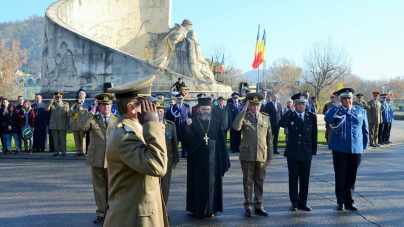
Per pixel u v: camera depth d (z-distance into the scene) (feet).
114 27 82.89
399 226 20.38
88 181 31.09
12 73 196.24
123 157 9.82
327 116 24.95
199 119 22.80
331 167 38.06
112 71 67.77
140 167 9.63
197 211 21.66
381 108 59.31
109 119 21.57
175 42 80.74
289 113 24.61
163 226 10.76
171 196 26.71
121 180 10.07
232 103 50.65
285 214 22.72
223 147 23.17
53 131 43.91
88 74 68.64
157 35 83.76
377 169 37.35
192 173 22.34
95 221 20.79
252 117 23.26
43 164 39.09
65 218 21.57
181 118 43.42
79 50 69.10
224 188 29.01
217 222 21.16
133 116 10.68
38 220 21.15
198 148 22.24
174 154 23.20
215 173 22.16
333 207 24.29
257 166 22.82
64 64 70.18
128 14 83.97
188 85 68.95
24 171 35.24
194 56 72.43
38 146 48.55
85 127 20.98
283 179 32.17
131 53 83.76
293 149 23.81
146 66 67.41
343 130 23.97
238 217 22.12
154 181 10.48
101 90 67.82
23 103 46.78
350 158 24.02
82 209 23.39
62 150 44.21
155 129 10.12
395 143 63.36
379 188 29.37
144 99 10.48
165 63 80.48
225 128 46.24
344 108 24.57
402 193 27.81
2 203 24.52
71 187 29.01
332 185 30.37
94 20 81.00
